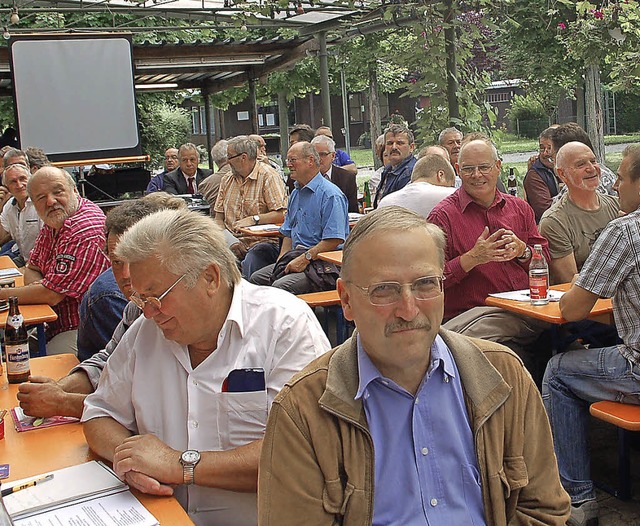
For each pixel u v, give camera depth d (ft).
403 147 22.41
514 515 5.53
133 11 31.48
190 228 6.33
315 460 5.20
